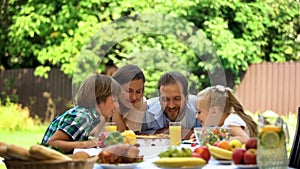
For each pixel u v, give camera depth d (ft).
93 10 39.06
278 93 37.81
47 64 41.06
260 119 8.50
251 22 38.81
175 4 38.09
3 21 41.34
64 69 38.42
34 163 8.45
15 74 40.70
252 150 8.76
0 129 38.22
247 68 38.47
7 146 8.54
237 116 11.41
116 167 9.05
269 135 8.36
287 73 37.68
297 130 10.19
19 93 40.63
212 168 8.87
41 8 38.91
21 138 35.78
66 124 11.84
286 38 40.50
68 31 38.83
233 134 11.13
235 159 8.80
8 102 39.55
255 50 38.52
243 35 38.81
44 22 38.47
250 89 38.32
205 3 37.99
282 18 40.06
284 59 40.40
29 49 39.81
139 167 9.32
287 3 39.99
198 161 8.68
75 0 38.88
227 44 37.55
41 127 39.19
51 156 8.48
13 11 40.91
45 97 40.14
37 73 39.09
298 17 40.70
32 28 38.78
